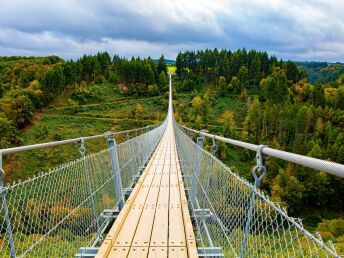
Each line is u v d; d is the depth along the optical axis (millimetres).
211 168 2715
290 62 100188
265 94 79188
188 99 86438
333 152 39469
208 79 103062
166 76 103625
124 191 4855
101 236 3355
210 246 2678
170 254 2578
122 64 97312
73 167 2451
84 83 83750
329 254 836
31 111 58156
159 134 16391
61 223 2176
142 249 2678
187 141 5902
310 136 50500
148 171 6820
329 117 55469
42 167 20516
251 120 60812
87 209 2781
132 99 83938
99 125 62875
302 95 82938
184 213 3602
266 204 1245
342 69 144125
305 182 27922
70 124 60656
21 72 80562
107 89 87125
